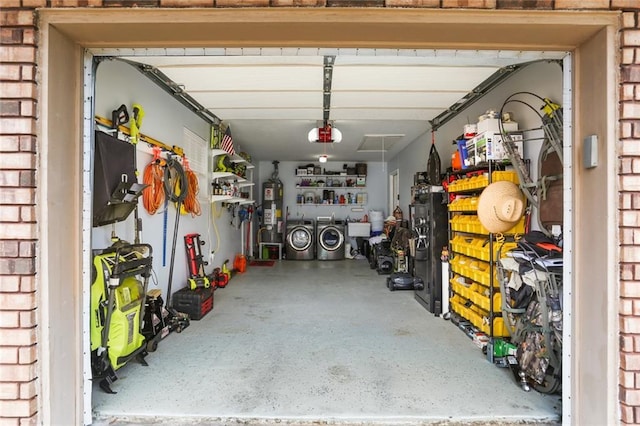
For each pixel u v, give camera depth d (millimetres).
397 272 5598
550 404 2066
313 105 4250
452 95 3775
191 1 1538
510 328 2500
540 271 2137
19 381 1515
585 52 1664
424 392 2193
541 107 2559
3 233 1518
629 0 1521
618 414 1538
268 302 4441
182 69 3092
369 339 3133
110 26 1585
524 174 2580
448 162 4684
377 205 9234
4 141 1518
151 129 3357
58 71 1610
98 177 2197
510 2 1524
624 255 1521
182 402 2072
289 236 8398
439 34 1633
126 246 2434
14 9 1534
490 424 1909
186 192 3627
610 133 1542
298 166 9219
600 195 1586
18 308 1518
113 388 2230
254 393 2174
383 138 6219
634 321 1513
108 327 2105
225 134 5230
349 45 1730
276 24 1577
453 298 3693
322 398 2117
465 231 3330
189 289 3994
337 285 5492
